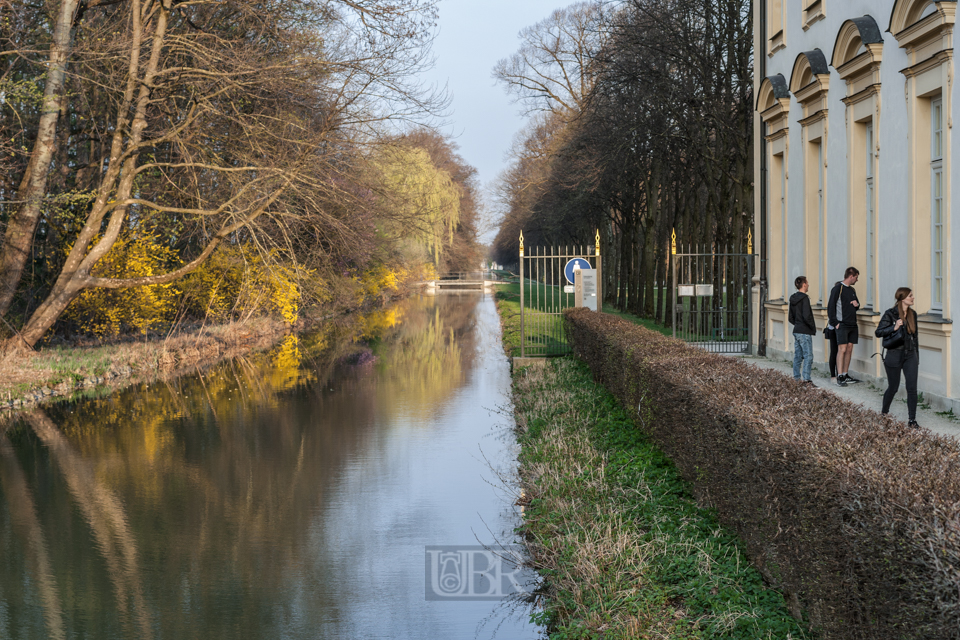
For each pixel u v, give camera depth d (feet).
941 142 35.88
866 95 42.73
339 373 65.31
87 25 70.79
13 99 60.80
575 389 47.32
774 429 17.34
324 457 35.24
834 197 47.88
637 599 17.60
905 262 38.24
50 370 57.62
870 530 11.90
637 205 113.39
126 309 76.69
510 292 225.97
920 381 37.09
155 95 69.97
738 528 19.97
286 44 69.10
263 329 102.27
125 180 66.28
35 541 24.58
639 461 28.66
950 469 13.62
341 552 23.20
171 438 39.99
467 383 58.34
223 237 66.74
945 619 9.89
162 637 17.75
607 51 82.89
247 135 67.41
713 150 86.43
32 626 18.43
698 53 74.74
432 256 229.04
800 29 53.93
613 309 139.54
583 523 22.88
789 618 15.88
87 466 34.35
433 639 17.51
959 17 32.83
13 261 65.92
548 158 131.34
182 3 66.64
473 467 32.96
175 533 25.16
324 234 75.31
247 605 19.54
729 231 91.45
